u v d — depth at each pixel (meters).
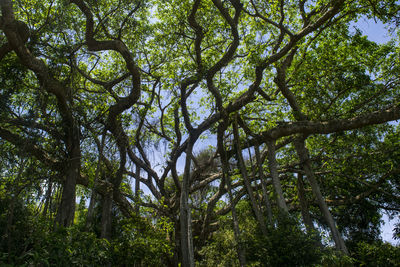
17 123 10.89
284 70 15.71
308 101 16.16
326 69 15.84
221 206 20.33
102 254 8.96
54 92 11.12
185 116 14.67
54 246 7.09
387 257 13.55
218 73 17.86
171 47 16.22
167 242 13.34
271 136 15.51
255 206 13.27
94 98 13.76
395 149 17.48
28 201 9.80
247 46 14.91
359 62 16.44
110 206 13.51
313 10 15.11
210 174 19.31
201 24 15.24
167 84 15.66
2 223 8.23
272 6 15.80
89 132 12.56
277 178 14.70
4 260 6.40
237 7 13.27
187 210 13.11
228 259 14.36
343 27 15.59
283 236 10.28
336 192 20.30
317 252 10.05
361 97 16.48
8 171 10.20
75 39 12.54
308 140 18.73
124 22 13.09
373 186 17.88
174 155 16.88
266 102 18.22
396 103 15.08
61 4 11.25
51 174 10.50
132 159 15.61
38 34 11.47
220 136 14.95
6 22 9.25
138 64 17.06
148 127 17.39
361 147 17.84
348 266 10.84
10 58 11.66
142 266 11.84
